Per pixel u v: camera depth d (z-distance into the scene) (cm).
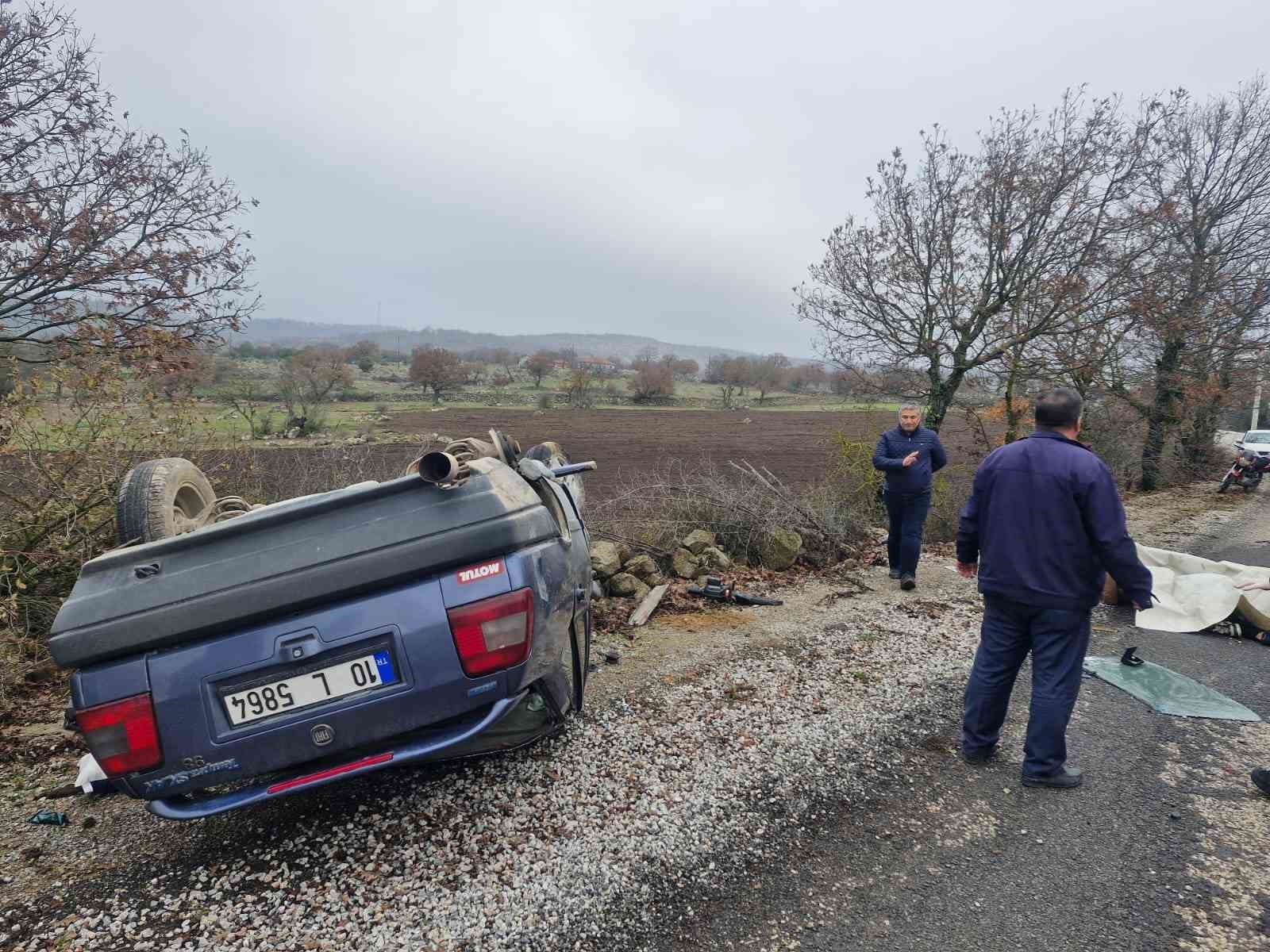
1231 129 1752
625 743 385
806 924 260
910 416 717
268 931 251
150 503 380
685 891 276
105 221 887
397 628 262
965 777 364
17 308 883
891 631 585
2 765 372
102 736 251
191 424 663
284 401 3347
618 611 629
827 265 1312
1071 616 348
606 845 300
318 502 275
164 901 267
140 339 817
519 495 297
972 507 386
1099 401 1675
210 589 257
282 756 262
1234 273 1614
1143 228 1204
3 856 294
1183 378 1697
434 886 274
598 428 3997
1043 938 254
